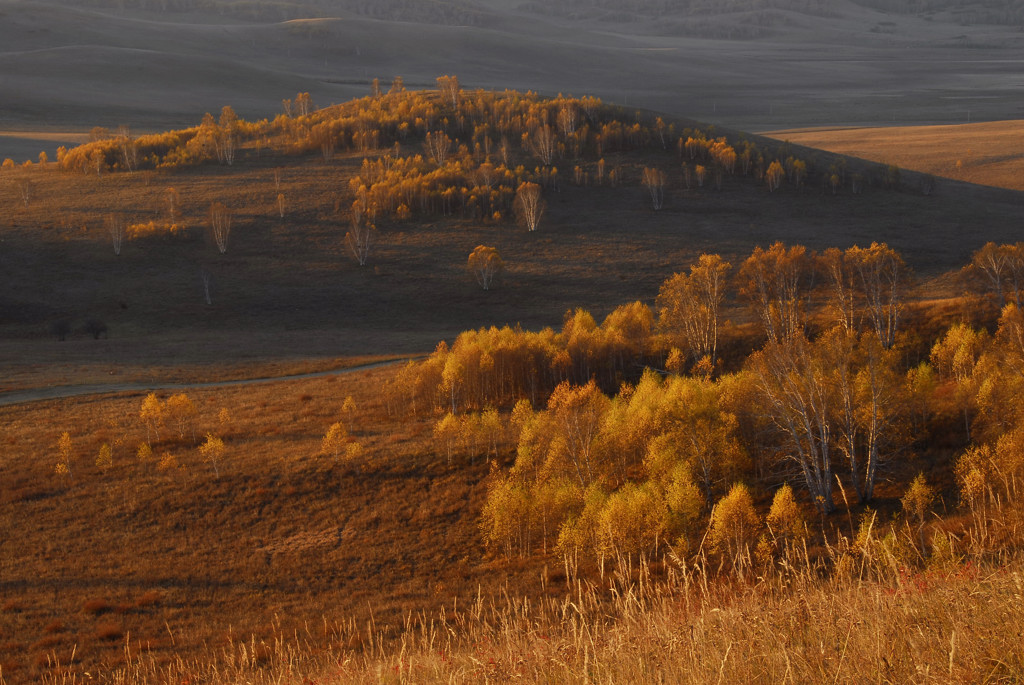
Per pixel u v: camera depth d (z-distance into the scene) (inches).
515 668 276.1
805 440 1921.8
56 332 4109.3
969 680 177.6
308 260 5236.2
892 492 1731.1
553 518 1729.8
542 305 4581.7
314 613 1451.8
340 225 5728.3
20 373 3265.3
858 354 2016.5
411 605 1459.2
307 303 4690.0
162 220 5679.1
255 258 5251.0
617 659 243.6
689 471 1790.1
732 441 1946.4
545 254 5290.4
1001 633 191.3
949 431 1879.9
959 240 5073.8
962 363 2206.0
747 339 3142.2
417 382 2714.1
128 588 1582.2
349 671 408.8
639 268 4968.0
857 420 1815.9
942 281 4138.8
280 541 1812.3
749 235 5413.4
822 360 1958.7
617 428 1991.9
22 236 5339.6
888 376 1801.2
